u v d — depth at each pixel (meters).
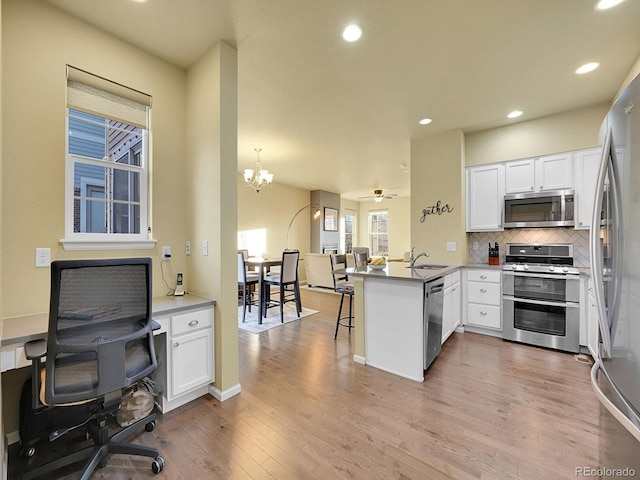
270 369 2.79
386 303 2.75
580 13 1.94
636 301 0.94
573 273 3.11
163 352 2.04
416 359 2.56
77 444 1.78
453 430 1.88
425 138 4.20
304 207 8.48
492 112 3.43
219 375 2.25
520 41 2.22
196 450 1.71
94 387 1.40
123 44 2.20
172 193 2.49
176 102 2.52
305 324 4.30
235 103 2.33
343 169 6.16
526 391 2.35
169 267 2.46
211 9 1.91
